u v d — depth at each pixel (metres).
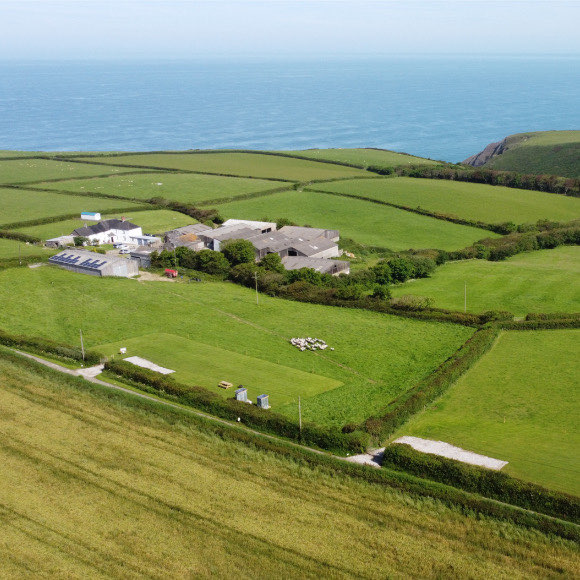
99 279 137.75
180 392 82.88
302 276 134.25
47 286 132.12
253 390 85.25
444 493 61.38
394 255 164.88
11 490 62.88
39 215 198.88
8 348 99.38
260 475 65.69
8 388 84.88
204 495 62.22
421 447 70.12
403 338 104.56
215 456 69.12
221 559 53.59
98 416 77.62
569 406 79.31
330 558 53.66
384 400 82.12
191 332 107.88
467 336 104.38
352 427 72.81
